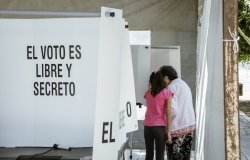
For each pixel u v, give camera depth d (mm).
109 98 3102
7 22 3779
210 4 4551
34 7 7215
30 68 3791
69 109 3777
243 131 14297
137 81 7219
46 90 3787
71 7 7277
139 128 8664
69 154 3539
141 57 7250
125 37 4145
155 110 5980
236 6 3291
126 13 7453
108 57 3086
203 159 5309
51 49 3756
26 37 3777
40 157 3400
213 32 4250
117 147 3197
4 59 3818
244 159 9453
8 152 3635
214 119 4078
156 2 7465
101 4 7340
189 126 5957
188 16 7527
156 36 7566
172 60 7516
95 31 3699
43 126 3814
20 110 3828
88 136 3775
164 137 6004
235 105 3299
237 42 3289
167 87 6031
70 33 3730
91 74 3730
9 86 3824
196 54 7520
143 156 8125
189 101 5988
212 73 4301
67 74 3748
